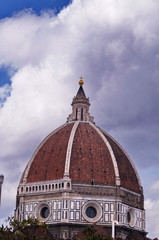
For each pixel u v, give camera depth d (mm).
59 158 184250
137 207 188500
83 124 198125
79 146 186625
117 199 178000
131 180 192250
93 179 179625
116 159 189875
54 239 157500
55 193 176875
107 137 199875
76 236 161875
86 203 175250
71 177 178375
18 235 102375
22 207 181125
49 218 174875
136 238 173375
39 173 184750
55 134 197875
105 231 166750
